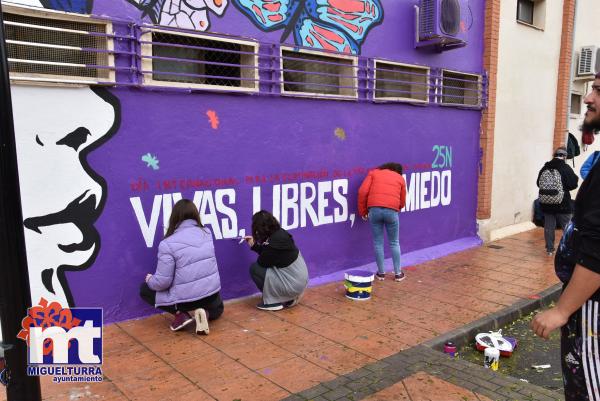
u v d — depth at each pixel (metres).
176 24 4.42
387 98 6.34
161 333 4.16
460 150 7.59
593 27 10.39
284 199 5.41
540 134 9.14
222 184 4.88
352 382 3.39
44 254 3.89
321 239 5.84
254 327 4.36
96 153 4.09
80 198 4.04
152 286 4.07
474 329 4.51
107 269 4.23
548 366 4.11
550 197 7.06
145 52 4.25
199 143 4.68
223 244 4.95
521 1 8.54
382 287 5.66
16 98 3.67
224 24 4.73
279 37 5.17
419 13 6.43
